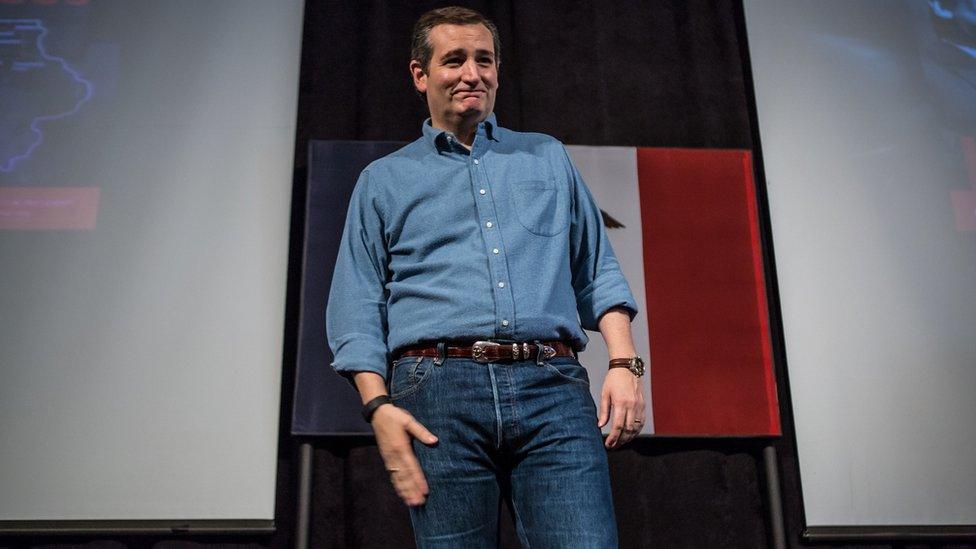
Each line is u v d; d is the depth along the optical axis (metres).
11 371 2.18
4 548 2.14
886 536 2.21
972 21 2.70
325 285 2.28
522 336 1.29
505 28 2.65
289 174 2.39
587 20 2.66
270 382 2.22
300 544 2.15
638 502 2.28
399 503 2.24
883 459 2.26
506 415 1.25
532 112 2.55
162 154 2.39
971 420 2.30
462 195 1.42
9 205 2.31
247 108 2.45
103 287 2.27
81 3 2.52
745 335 2.34
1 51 2.45
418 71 1.61
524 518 1.26
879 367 2.33
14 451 2.12
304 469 2.20
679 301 2.35
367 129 2.48
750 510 2.32
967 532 2.22
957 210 2.49
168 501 2.12
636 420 1.30
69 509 2.10
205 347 2.23
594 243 1.50
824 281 2.39
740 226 2.42
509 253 1.35
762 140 2.53
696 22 2.69
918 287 2.41
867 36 2.66
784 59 2.62
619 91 2.60
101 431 2.15
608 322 1.41
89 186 2.35
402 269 1.38
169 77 2.47
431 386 1.27
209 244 2.32
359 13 2.65
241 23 2.54
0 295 2.24
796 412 2.29
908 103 2.59
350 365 1.32
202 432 2.17
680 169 2.46
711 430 2.27
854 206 2.47
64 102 2.42
